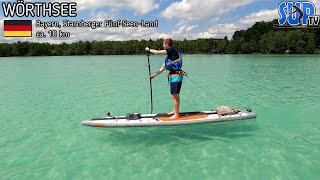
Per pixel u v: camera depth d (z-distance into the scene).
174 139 6.29
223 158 5.21
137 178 4.50
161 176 4.56
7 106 9.80
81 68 29.25
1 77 19.86
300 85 14.31
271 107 9.18
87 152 5.61
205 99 10.65
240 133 6.62
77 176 4.61
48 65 35.41
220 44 89.12
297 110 8.74
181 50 94.12
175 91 6.50
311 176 4.48
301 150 5.55
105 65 34.41
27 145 6.01
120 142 6.15
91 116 8.38
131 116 6.77
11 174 4.71
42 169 4.88
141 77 19.33
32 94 12.34
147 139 6.31
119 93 12.39
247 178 4.45
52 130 7.04
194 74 20.95
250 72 22.22
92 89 13.70
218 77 18.58
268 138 6.25
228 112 7.04
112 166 4.96
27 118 8.19
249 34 92.12
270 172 4.63
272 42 73.00
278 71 22.89
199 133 6.65
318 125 7.20
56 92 12.84
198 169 4.79
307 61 38.91
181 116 6.87
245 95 11.45
